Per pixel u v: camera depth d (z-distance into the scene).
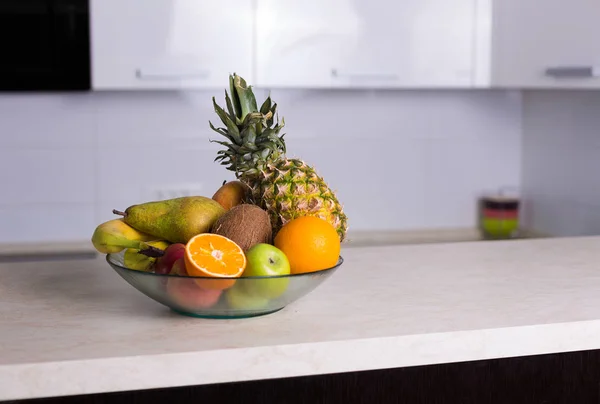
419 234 3.05
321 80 2.58
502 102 3.12
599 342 1.11
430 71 2.65
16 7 2.40
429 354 1.04
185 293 1.03
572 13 2.32
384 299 1.22
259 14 2.51
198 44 2.49
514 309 1.16
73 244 2.79
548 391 1.15
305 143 2.97
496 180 3.16
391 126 3.04
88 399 0.99
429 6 2.62
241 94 1.23
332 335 1.03
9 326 1.07
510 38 2.59
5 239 2.78
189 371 0.96
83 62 2.45
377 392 1.08
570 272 1.42
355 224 3.06
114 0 2.44
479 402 1.12
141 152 2.85
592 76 2.26
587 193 2.66
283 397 1.05
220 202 1.24
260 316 1.12
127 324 1.08
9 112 2.73
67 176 2.80
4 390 0.91
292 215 1.17
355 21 2.58
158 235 1.17
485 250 1.62
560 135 2.84
